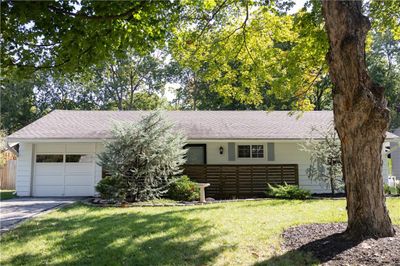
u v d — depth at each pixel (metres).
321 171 13.27
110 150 11.39
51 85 37.09
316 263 4.29
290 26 9.37
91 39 5.39
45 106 37.66
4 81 5.94
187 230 6.38
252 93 10.62
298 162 14.91
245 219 7.30
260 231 6.13
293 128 15.13
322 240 5.15
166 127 11.94
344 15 5.08
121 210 9.30
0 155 18.47
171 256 4.90
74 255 5.10
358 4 5.21
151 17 6.06
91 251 5.27
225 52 9.79
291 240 5.41
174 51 9.55
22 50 5.44
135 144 11.31
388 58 34.41
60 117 16.06
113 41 5.71
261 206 9.40
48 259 4.96
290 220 7.00
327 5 5.30
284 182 13.73
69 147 14.41
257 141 14.43
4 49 5.35
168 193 12.20
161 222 7.18
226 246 5.27
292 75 9.59
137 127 11.46
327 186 13.55
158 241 5.67
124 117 16.39
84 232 6.48
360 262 4.14
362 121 5.05
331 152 12.46
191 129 14.83
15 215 8.79
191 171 13.94
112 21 5.57
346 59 5.05
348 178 5.29
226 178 13.99
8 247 5.59
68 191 14.19
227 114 17.64
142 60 35.00
